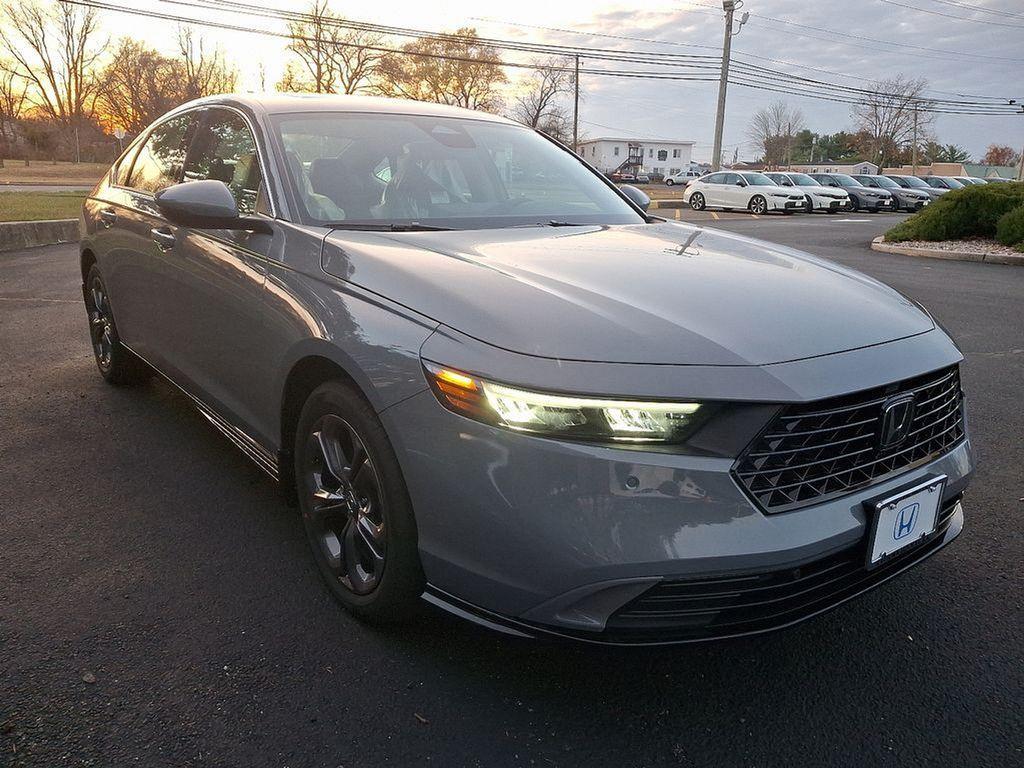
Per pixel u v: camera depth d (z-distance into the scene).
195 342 3.23
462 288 2.09
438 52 62.56
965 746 1.97
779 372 1.84
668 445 1.77
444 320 2.01
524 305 1.99
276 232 2.71
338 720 2.00
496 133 3.63
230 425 3.11
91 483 3.33
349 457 2.39
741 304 2.14
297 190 2.82
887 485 2.00
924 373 2.07
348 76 60.94
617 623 1.81
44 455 3.61
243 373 2.84
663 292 2.16
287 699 2.07
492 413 1.82
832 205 25.72
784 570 1.81
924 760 1.92
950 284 9.63
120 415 4.16
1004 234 13.26
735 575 1.76
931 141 75.00
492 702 2.08
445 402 1.91
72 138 63.41
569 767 1.88
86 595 2.52
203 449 3.73
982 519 3.21
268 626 2.38
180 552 2.80
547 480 1.77
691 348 1.86
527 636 1.89
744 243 2.95
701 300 2.13
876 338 2.11
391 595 2.20
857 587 2.06
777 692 2.16
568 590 1.78
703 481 1.75
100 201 4.36
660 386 1.77
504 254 2.43
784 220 22.19
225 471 3.49
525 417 1.79
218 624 2.38
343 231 2.63
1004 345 6.26
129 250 3.81
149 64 63.59
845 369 1.92
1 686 2.08
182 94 63.84
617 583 1.74
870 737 2.00
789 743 1.97
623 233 2.92
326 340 2.26
